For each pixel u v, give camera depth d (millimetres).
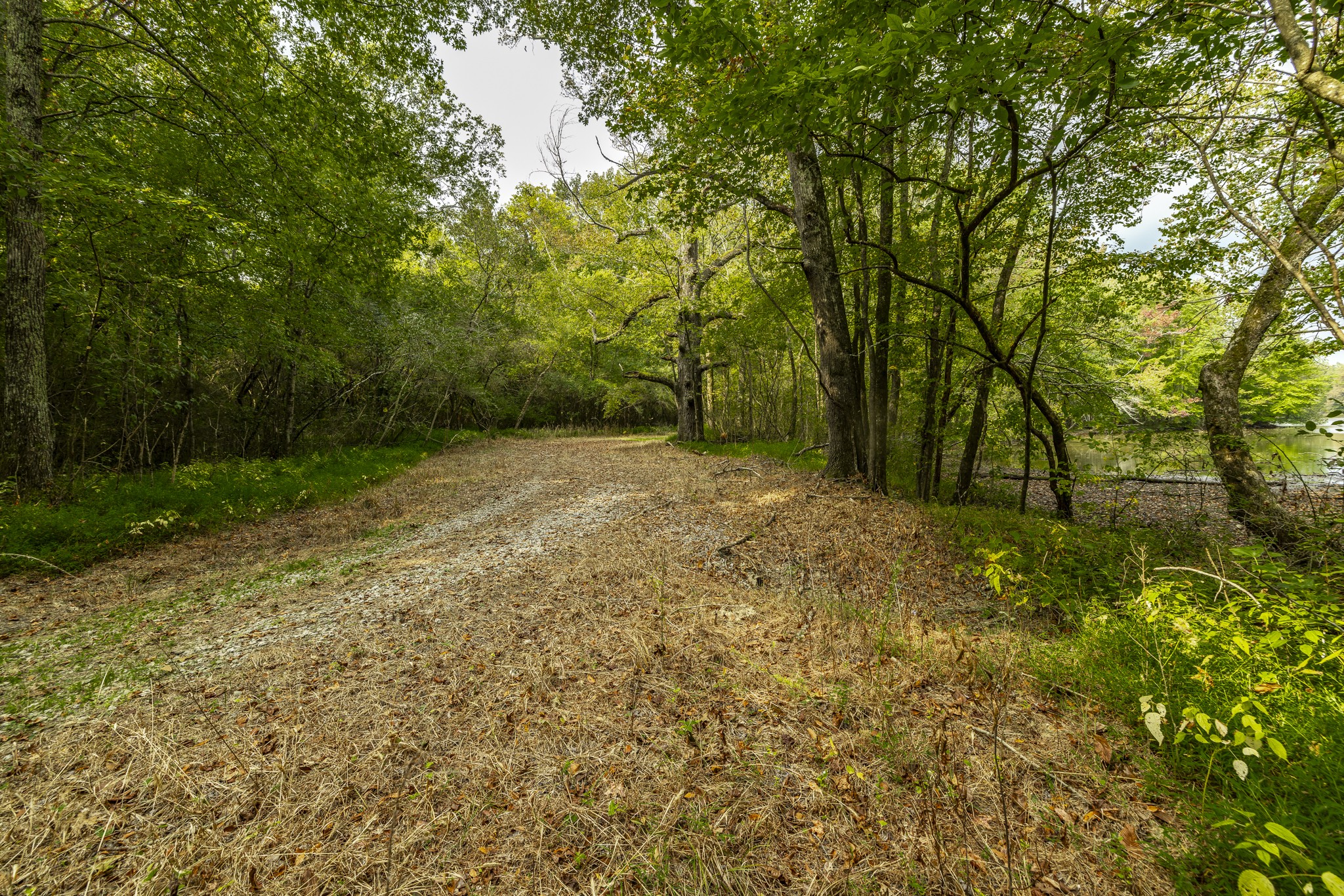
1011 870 1876
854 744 2719
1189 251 7246
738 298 15820
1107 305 8906
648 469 14133
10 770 2715
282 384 16156
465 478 13531
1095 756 2533
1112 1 3561
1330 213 4594
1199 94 3941
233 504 8969
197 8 7992
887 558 5812
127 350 9953
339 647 4180
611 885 1981
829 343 8711
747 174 8336
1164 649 3016
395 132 10992
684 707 3148
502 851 2174
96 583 5805
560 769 2650
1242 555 3615
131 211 7508
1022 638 3945
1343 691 2553
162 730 3016
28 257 7332
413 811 2395
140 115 9453
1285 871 1658
